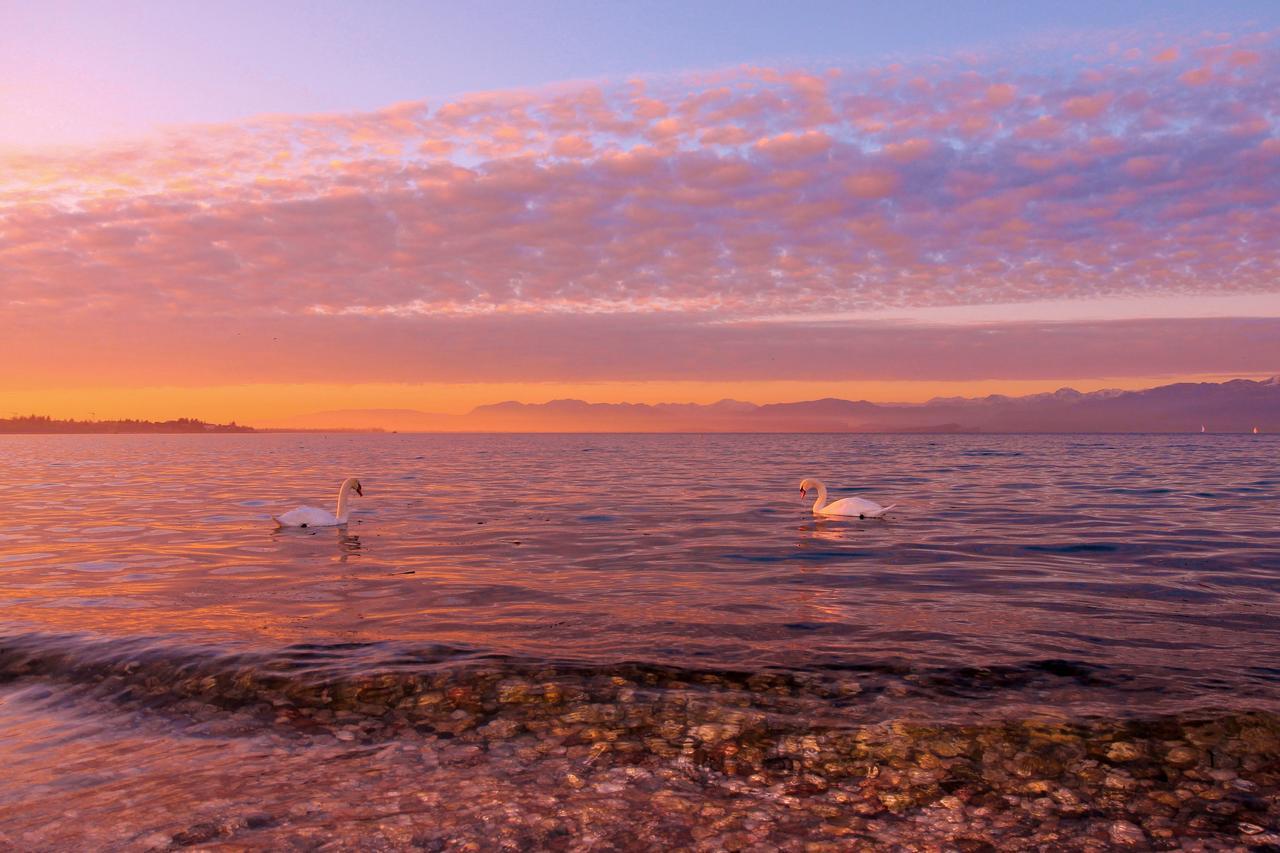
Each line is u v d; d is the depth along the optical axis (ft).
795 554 57.62
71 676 28.66
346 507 76.48
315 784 20.49
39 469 195.11
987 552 58.23
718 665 29.58
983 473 155.84
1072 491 111.75
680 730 23.86
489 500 101.76
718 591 44.01
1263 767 21.33
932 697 26.35
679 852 17.26
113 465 216.74
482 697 26.43
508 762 21.89
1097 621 36.99
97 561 54.70
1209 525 73.36
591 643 32.58
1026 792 20.11
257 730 24.14
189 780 20.71
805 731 23.63
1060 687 27.30
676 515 83.51
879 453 287.48
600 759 22.03
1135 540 63.87
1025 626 35.86
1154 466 183.01
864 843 17.69
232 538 66.28
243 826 18.17
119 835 17.72
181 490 122.62
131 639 32.53
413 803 19.43
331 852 17.10
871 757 22.00
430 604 40.55
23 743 23.22
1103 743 22.68
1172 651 31.73
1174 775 20.93
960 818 18.86
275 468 195.72
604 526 74.33
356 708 25.66
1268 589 44.60
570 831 18.12
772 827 18.39
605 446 451.94
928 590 44.47
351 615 37.91
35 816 18.62
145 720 24.97
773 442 555.28
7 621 36.19
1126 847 17.58
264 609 39.27
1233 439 646.74
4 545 62.90
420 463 223.30
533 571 50.55
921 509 88.43
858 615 38.11
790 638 33.58
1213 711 24.82
